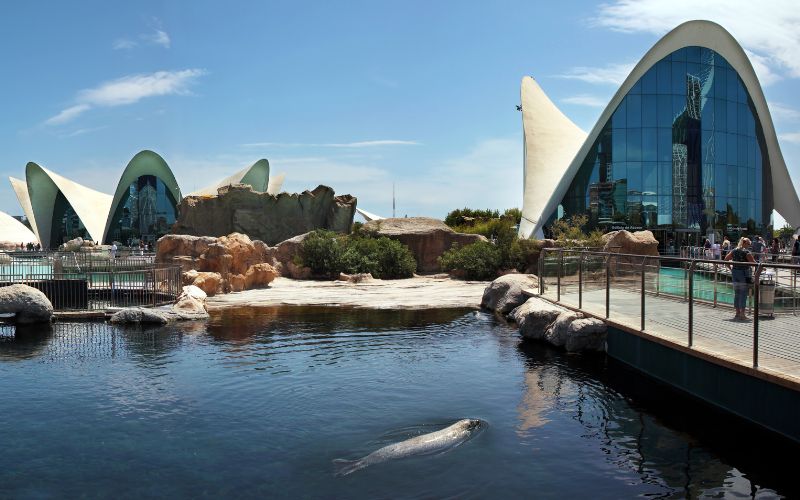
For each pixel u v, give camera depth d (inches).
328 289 976.9
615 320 457.1
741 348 331.0
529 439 283.1
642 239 1037.8
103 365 426.6
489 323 623.8
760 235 1585.9
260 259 1090.7
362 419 310.7
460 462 255.4
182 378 390.3
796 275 323.6
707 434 290.5
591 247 1055.0
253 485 233.8
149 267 826.2
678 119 1481.3
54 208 2541.8
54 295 703.7
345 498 222.8
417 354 466.9
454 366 427.8
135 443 276.5
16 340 523.8
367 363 435.2
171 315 639.1
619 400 345.4
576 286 567.5
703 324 362.3
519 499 222.5
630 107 1493.6
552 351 480.4
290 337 538.3
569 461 257.6
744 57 1476.4
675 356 364.8
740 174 1525.6
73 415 316.2
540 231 1653.5
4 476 241.9
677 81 1481.3
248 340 523.5
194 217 1498.5
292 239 1203.9
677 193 1481.3
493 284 746.8
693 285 351.6
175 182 2445.9
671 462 257.1
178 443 276.8
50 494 226.4
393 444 269.4
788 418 267.7
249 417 313.3
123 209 2454.5
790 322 319.3
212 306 762.2
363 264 1162.6
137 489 230.5
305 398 346.6
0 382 380.5
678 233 1476.4
